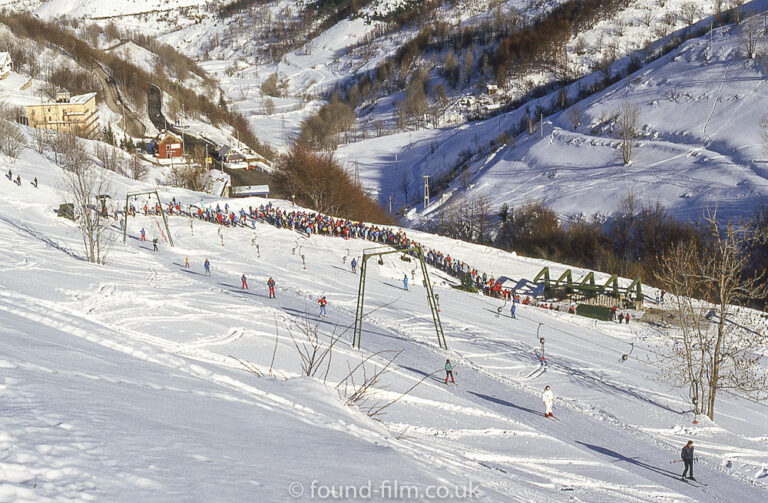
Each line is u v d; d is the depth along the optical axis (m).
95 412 10.92
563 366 44.31
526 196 140.12
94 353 17.14
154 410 12.26
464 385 36.03
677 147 144.38
